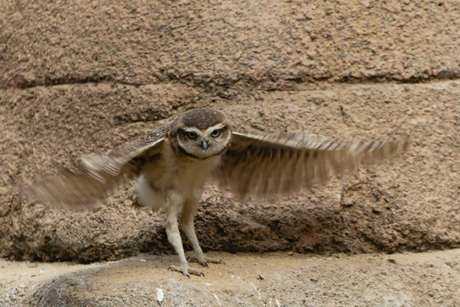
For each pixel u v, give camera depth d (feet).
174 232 19.69
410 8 26.50
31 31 30.68
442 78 25.48
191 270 19.36
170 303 17.49
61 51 28.81
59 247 24.32
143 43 26.86
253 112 24.50
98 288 18.58
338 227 22.58
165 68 26.02
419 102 24.64
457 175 23.20
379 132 23.93
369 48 25.62
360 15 26.21
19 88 30.30
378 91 24.82
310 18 26.13
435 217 22.21
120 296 17.85
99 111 26.32
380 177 22.98
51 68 28.78
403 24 26.11
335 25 25.99
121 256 22.93
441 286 19.80
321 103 24.64
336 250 22.45
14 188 27.73
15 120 29.43
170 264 20.80
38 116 28.30
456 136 24.07
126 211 23.49
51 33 29.76
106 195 18.81
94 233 23.32
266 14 26.40
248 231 22.50
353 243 22.39
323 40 25.76
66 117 27.17
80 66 27.71
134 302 17.61
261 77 25.30
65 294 18.81
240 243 22.53
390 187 22.76
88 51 27.78
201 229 22.76
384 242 22.09
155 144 18.80
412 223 22.07
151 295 17.76
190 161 19.43
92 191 18.11
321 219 22.58
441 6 26.89
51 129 27.53
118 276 19.39
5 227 27.25
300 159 20.65
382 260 21.38
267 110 24.49
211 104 25.34
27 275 23.32
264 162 21.26
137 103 25.70
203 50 25.99
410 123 24.17
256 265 20.79
